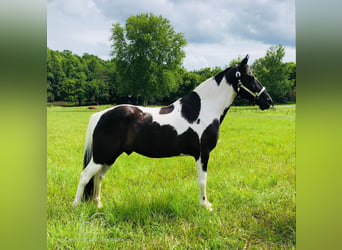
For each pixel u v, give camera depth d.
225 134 6.66
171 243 2.24
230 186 3.26
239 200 2.96
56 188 3.09
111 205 2.74
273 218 2.66
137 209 2.67
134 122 2.64
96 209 2.66
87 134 2.74
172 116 2.70
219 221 2.52
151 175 3.70
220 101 2.84
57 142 5.65
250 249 2.22
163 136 2.65
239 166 4.07
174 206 2.70
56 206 2.69
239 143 5.62
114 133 2.63
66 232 2.28
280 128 7.22
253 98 2.89
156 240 2.28
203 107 2.77
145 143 2.67
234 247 2.25
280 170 3.83
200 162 2.79
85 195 2.76
